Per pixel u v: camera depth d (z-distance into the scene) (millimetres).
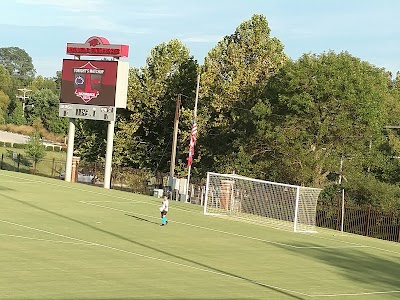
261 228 41875
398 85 88562
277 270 26578
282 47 72438
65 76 62000
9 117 150125
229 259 28172
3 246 25469
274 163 63062
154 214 43000
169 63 78062
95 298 18203
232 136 70625
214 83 72250
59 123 147500
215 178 48344
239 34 72375
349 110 59875
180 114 74500
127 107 77625
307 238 39625
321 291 22969
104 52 61188
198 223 40906
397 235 48781
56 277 20578
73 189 55406
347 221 51969
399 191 56125
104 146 80750
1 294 17578
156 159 78938
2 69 167125
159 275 22688
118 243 29219
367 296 22969
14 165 81750
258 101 64625
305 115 60062
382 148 65500
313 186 58500
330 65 59781
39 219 34844
